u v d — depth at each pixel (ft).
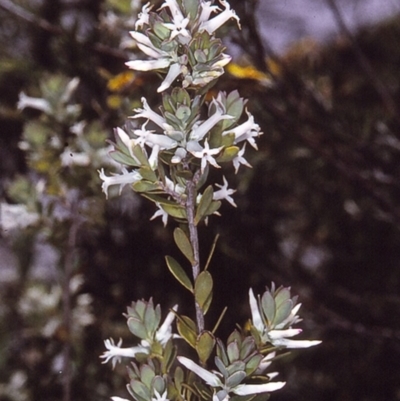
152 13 0.63
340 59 1.88
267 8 1.89
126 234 1.56
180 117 0.62
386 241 1.77
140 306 0.71
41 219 1.27
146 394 0.66
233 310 1.64
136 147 0.63
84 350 1.49
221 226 1.63
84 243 1.55
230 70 1.31
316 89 1.73
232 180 1.61
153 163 0.64
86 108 1.48
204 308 0.65
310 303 1.55
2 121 1.62
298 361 1.73
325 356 1.72
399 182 1.56
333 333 1.69
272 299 0.67
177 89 0.62
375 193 1.54
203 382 0.72
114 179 0.66
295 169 1.63
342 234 1.77
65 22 1.60
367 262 1.78
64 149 1.26
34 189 1.28
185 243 0.64
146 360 0.71
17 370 1.49
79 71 1.49
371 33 1.94
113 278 1.57
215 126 0.65
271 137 1.60
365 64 1.59
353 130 1.67
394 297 1.70
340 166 1.51
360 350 1.71
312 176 1.65
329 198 1.70
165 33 0.62
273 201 1.69
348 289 1.79
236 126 0.67
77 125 1.29
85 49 1.49
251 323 0.72
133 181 0.66
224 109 0.64
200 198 0.66
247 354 0.64
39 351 1.48
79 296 1.45
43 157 1.25
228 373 0.63
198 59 0.62
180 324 0.65
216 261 1.63
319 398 1.69
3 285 1.58
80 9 1.59
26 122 1.47
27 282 1.58
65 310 1.18
